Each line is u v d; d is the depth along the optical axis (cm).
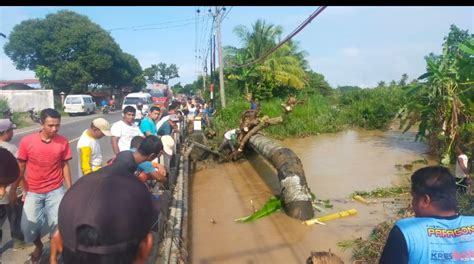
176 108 1166
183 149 1330
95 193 154
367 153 1515
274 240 669
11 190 463
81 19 5203
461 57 1127
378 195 912
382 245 562
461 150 1130
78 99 3612
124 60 5753
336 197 916
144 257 162
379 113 2311
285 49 3259
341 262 332
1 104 2667
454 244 233
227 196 971
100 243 146
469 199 653
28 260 503
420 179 243
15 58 5147
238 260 596
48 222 481
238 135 1394
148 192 168
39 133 471
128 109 673
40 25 5022
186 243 615
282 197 814
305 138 2011
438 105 1253
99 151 559
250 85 3183
